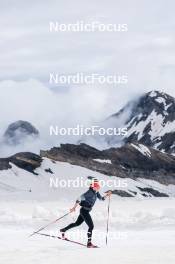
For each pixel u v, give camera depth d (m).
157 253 13.84
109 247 15.45
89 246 15.49
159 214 26.05
